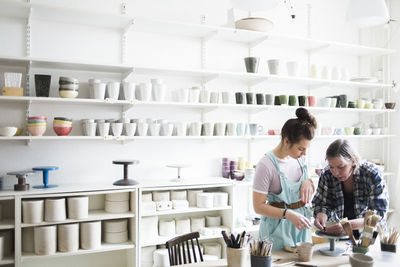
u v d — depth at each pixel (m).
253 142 3.58
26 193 2.41
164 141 3.20
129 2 3.07
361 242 1.74
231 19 3.20
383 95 4.07
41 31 2.80
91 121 2.70
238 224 3.20
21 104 2.73
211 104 3.01
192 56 3.31
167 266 2.75
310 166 3.84
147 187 2.74
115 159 3.02
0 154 2.68
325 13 3.97
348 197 2.28
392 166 4.07
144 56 3.12
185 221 3.00
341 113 4.04
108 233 2.74
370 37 4.20
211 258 2.91
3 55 2.41
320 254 1.80
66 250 2.51
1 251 2.40
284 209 1.98
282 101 3.34
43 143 2.80
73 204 2.54
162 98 2.87
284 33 3.74
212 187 3.28
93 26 2.96
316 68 3.58
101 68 2.82
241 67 3.51
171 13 3.22
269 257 1.53
